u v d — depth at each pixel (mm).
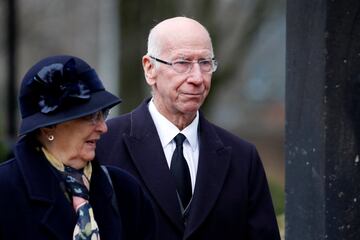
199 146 7586
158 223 7285
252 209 7562
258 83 61469
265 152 46469
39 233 5758
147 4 22844
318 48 7102
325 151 7094
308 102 7270
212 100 26734
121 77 23141
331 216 7129
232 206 7426
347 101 7098
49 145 5934
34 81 5793
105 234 5977
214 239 7340
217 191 7387
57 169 5918
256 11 26469
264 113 62250
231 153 7613
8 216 5766
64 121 5734
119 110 23422
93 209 5980
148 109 7719
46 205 5793
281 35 52688
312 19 7168
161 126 7578
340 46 7051
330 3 6996
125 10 22844
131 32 22875
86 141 5918
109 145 7617
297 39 7375
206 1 25453
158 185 7348
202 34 7297
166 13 23828
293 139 7496
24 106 5859
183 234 7273
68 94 5766
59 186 5863
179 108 7324
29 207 5781
